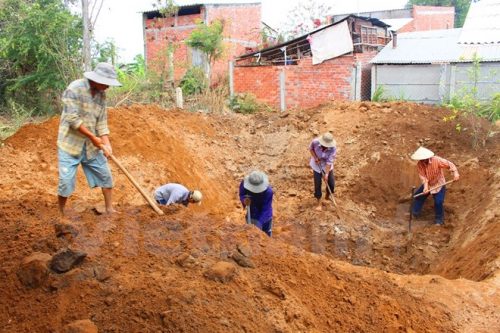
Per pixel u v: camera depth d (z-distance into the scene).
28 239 4.70
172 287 3.97
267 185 6.70
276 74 18.00
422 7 29.02
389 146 12.07
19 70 15.93
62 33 15.27
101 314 3.71
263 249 4.97
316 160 10.20
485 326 4.64
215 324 3.67
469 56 15.05
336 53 17.05
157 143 10.37
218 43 18.25
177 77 21.34
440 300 4.96
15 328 3.69
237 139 13.57
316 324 4.10
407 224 10.03
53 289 3.96
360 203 10.84
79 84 5.23
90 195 7.91
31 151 8.73
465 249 7.58
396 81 16.41
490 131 11.66
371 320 4.32
